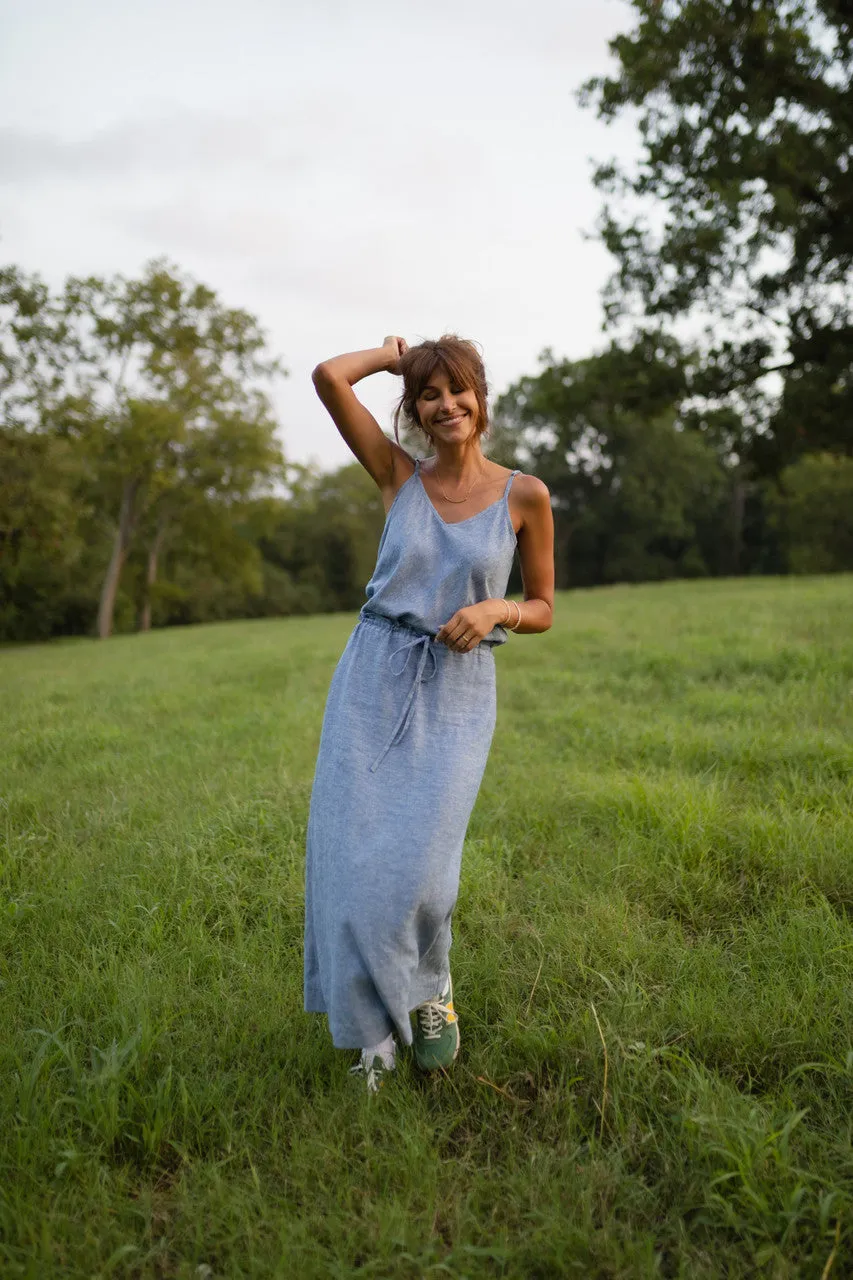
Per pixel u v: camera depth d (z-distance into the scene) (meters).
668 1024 2.34
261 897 3.25
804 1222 1.69
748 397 18.94
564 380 20.05
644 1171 1.89
